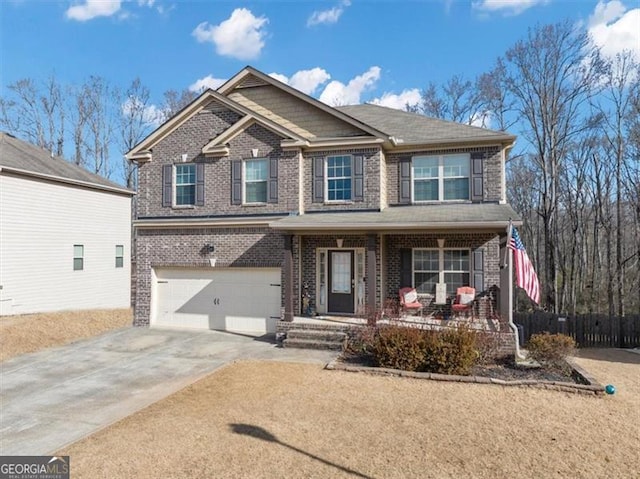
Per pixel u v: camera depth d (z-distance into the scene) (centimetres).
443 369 1004
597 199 2875
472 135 1485
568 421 718
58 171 2095
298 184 1528
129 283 2506
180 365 1133
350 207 1512
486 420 717
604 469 553
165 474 535
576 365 1109
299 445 618
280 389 894
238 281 1594
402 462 566
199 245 1620
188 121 1661
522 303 2880
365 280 1495
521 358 1120
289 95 1644
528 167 3212
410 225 1263
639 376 1144
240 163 1588
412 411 759
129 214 2523
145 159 1694
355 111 1917
